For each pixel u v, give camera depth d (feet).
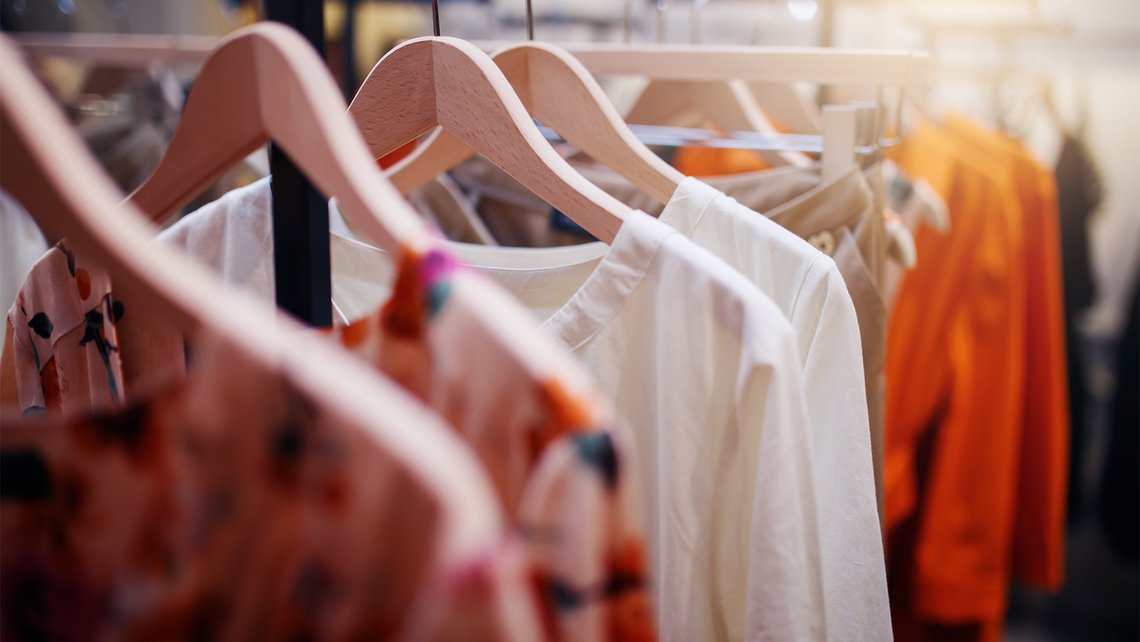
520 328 1.13
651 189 2.14
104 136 3.90
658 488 1.86
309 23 1.89
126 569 1.19
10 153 1.13
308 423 1.00
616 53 3.04
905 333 4.14
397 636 0.94
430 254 1.21
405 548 0.93
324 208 1.89
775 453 1.60
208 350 1.06
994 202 4.12
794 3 3.95
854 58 2.72
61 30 5.68
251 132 1.46
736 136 3.49
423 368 1.24
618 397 1.90
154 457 1.14
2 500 1.25
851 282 2.54
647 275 1.82
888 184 3.57
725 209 2.06
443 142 2.43
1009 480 4.31
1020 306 4.33
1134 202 6.13
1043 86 4.87
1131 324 5.82
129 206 1.67
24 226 3.65
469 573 0.86
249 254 2.36
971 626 4.38
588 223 1.86
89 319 2.10
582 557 1.07
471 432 1.15
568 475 1.07
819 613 1.70
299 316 1.88
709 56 2.91
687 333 1.75
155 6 6.13
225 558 1.08
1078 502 6.37
